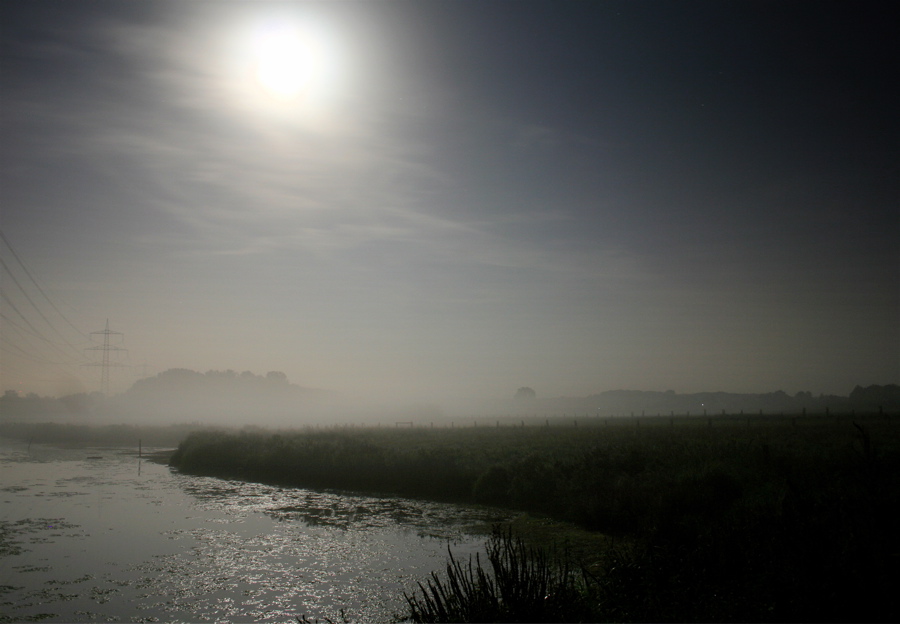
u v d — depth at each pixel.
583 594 7.45
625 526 19.73
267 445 46.38
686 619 5.98
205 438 52.22
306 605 14.17
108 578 16.39
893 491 7.37
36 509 26.73
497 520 24.08
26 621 13.18
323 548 19.55
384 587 15.31
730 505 17.25
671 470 24.20
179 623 13.09
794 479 15.48
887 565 5.64
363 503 28.64
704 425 60.19
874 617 5.21
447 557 18.11
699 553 7.66
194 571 17.02
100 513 25.81
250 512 26.22
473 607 6.27
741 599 6.10
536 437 49.16
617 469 26.34
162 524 23.58
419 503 28.50
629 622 6.22
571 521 22.08
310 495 31.25
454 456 36.19
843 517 6.96
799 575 5.93
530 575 6.67
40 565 17.56
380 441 50.53
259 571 16.97
